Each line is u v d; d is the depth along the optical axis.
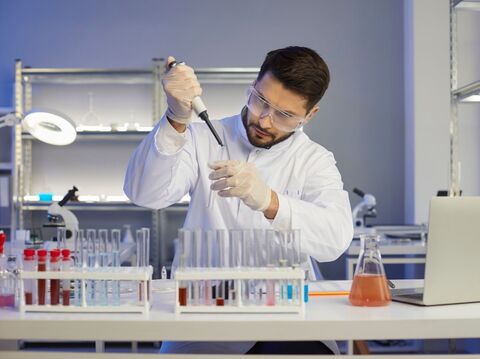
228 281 1.47
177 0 5.23
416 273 4.80
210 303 1.48
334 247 1.87
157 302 1.62
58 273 1.47
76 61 5.23
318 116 5.24
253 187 1.71
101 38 5.23
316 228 1.82
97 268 1.52
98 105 5.24
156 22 5.23
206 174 2.19
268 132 1.97
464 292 1.60
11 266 1.77
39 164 5.23
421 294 1.68
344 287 1.87
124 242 4.54
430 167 4.95
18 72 4.88
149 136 1.94
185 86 1.72
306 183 2.17
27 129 3.56
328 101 5.24
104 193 5.23
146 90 5.24
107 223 5.22
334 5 5.23
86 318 1.40
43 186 5.18
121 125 5.23
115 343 4.54
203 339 1.37
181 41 5.23
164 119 1.83
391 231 4.47
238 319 1.39
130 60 5.23
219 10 5.23
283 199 1.80
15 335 1.39
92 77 5.06
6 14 5.21
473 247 1.59
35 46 5.22
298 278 1.45
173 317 1.42
